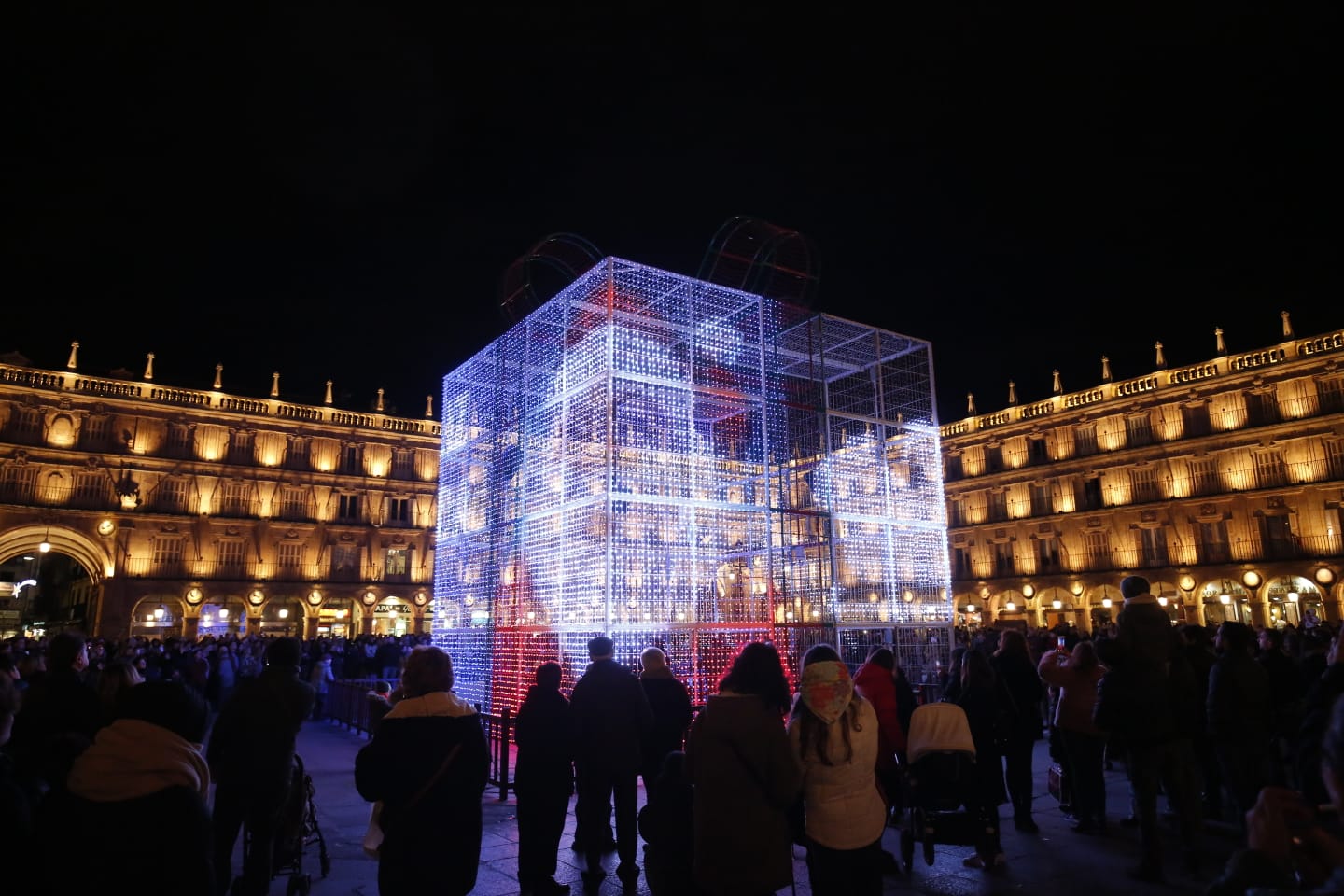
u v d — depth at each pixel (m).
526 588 14.72
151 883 3.63
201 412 52.66
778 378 15.06
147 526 50.16
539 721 7.62
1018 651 9.83
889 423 16.23
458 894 5.07
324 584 54.75
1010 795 10.49
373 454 58.44
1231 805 10.03
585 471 13.46
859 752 5.41
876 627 14.86
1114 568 49.69
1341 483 41.91
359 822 10.52
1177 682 7.80
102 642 25.50
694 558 13.34
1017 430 55.22
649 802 6.25
